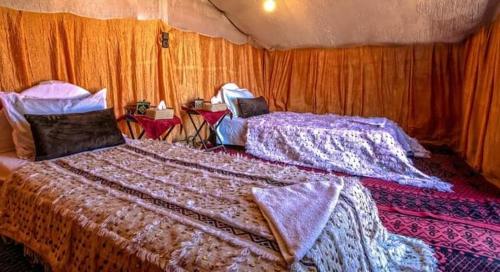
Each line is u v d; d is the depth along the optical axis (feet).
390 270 5.36
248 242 3.65
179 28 12.43
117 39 10.12
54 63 8.70
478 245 6.40
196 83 13.53
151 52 11.31
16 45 7.93
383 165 10.91
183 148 7.98
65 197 4.95
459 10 10.88
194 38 13.21
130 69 10.64
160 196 4.94
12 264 5.83
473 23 11.39
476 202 8.42
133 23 10.55
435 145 14.30
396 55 14.79
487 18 10.77
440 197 8.80
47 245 4.88
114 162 6.69
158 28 11.51
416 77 14.58
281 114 15.24
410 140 13.23
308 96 16.96
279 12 13.57
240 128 13.82
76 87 8.82
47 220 4.92
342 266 3.94
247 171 6.19
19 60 8.00
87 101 8.48
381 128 11.55
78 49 9.17
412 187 9.60
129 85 10.64
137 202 4.72
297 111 17.29
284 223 3.96
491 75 10.20
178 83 12.66
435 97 14.43
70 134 7.26
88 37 9.36
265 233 3.80
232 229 3.95
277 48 17.25
